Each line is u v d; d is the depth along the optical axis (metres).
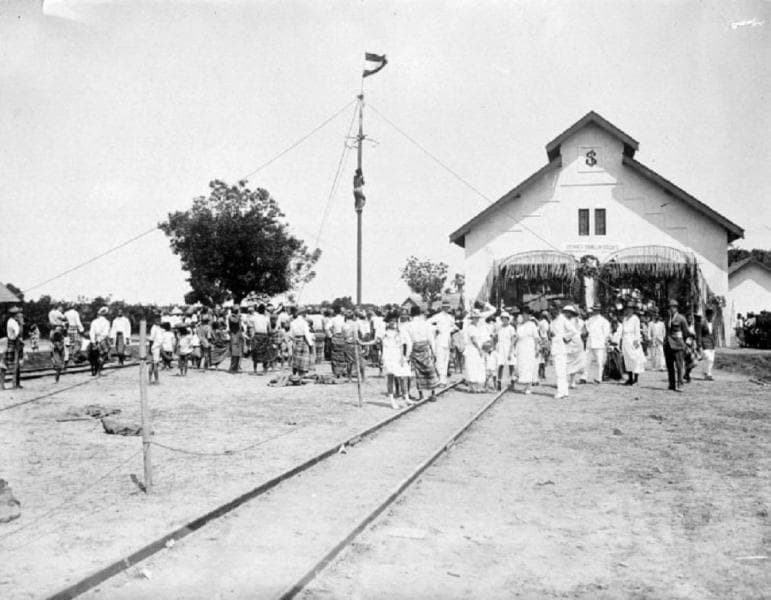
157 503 7.39
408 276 58.03
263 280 49.09
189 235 47.59
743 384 20.56
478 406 15.63
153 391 18.09
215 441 10.95
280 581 5.37
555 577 5.58
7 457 9.74
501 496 7.98
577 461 9.80
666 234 34.50
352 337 21.12
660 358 26.41
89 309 31.94
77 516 6.93
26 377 21.31
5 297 23.11
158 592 5.17
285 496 7.88
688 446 10.81
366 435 11.67
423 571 5.70
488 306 20.02
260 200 48.81
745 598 5.15
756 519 7.04
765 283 46.88
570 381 20.34
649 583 5.44
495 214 36.03
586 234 35.22
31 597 4.95
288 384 19.81
